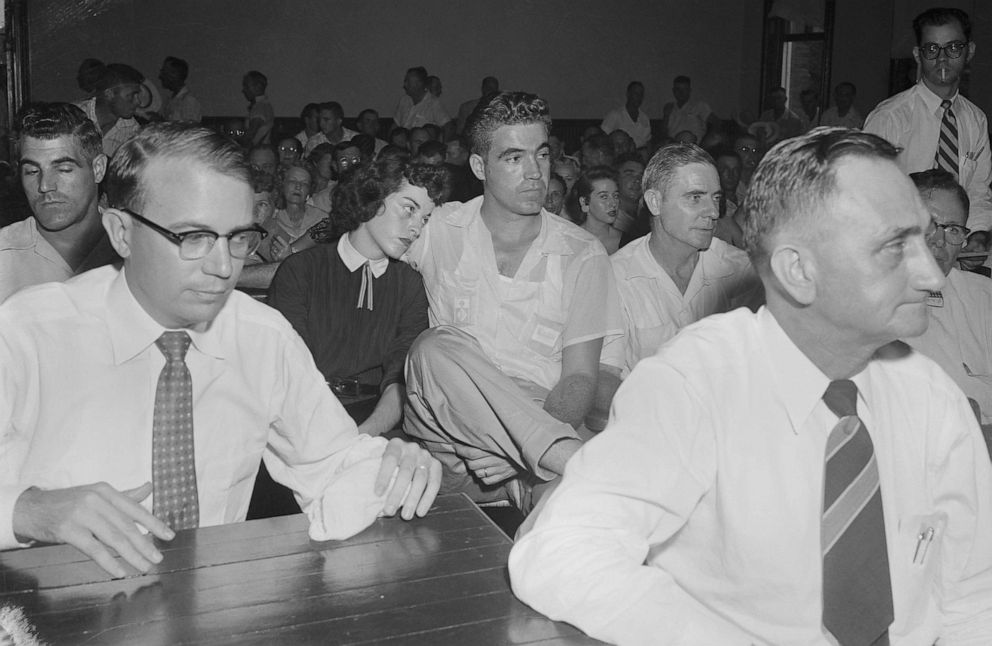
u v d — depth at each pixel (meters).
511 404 2.30
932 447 1.45
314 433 1.78
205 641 1.18
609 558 1.23
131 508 1.37
